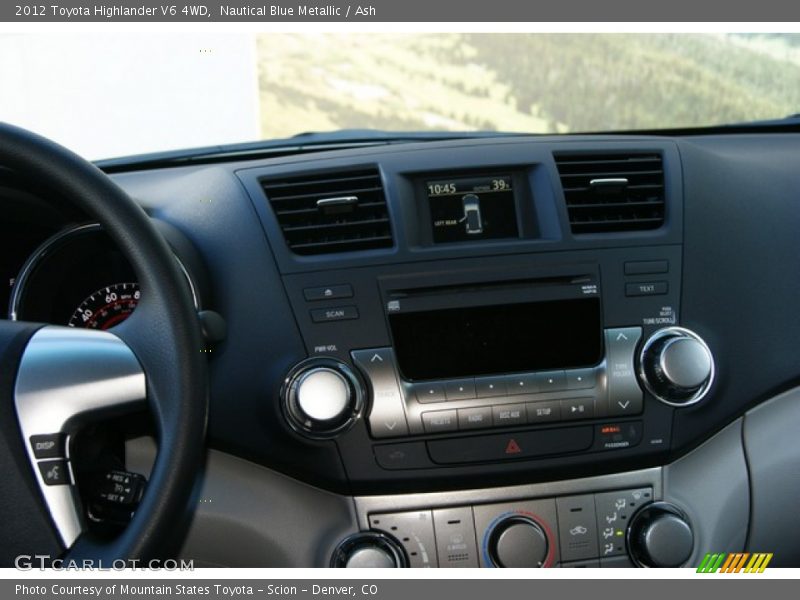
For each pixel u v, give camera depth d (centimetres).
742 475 126
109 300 126
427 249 124
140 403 89
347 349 119
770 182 140
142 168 148
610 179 129
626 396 120
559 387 119
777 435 127
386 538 117
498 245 125
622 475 121
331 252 125
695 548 122
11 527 84
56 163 89
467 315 121
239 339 121
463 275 123
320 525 120
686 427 122
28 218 120
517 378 118
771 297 130
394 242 125
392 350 119
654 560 116
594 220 129
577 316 122
